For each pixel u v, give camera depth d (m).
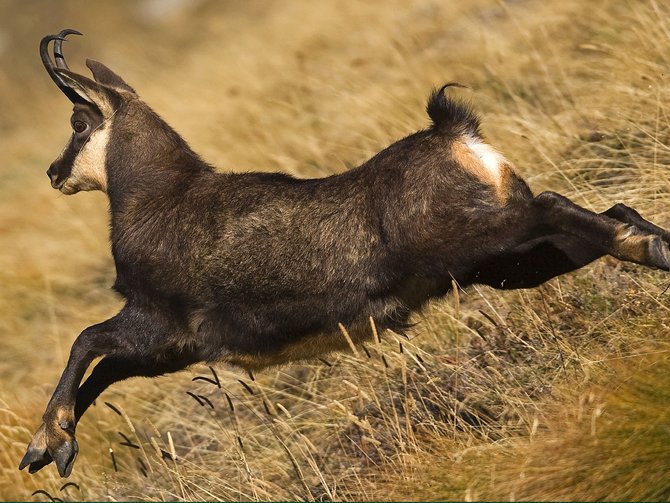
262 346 21.39
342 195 20.30
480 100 35.66
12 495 29.50
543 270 19.48
